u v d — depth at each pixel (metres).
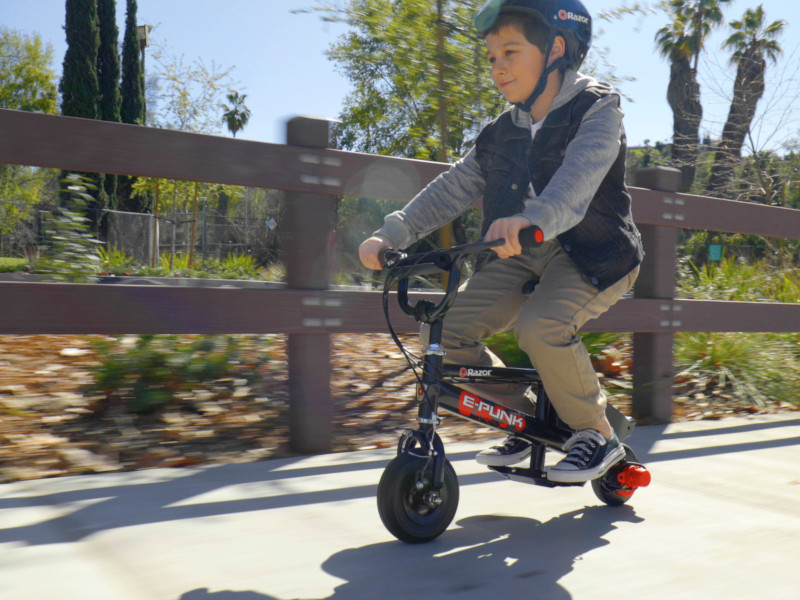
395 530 2.05
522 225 1.95
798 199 16.58
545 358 2.22
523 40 2.26
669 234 4.22
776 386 5.04
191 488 2.60
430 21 5.65
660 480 2.91
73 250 3.72
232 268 12.01
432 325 2.09
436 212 2.53
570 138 2.27
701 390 4.95
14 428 3.12
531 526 2.31
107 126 2.74
